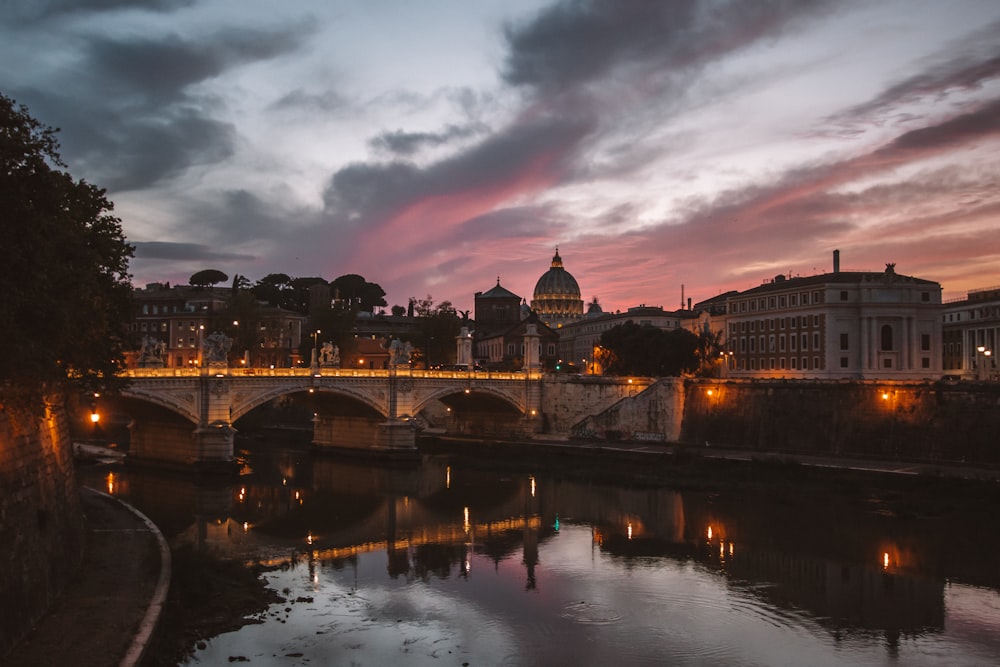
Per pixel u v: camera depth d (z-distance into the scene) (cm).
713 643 4172
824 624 4466
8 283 2970
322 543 6362
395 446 11256
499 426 13812
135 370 8706
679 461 10075
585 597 4925
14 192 3022
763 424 10588
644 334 14038
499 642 4153
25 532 3425
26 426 3688
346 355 18575
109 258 5212
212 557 5138
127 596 3825
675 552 6034
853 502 7650
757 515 7244
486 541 6450
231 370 9831
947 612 4656
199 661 3691
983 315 17888
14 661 3025
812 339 15575
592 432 12331
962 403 8619
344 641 4097
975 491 7606
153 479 9225
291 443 13675
